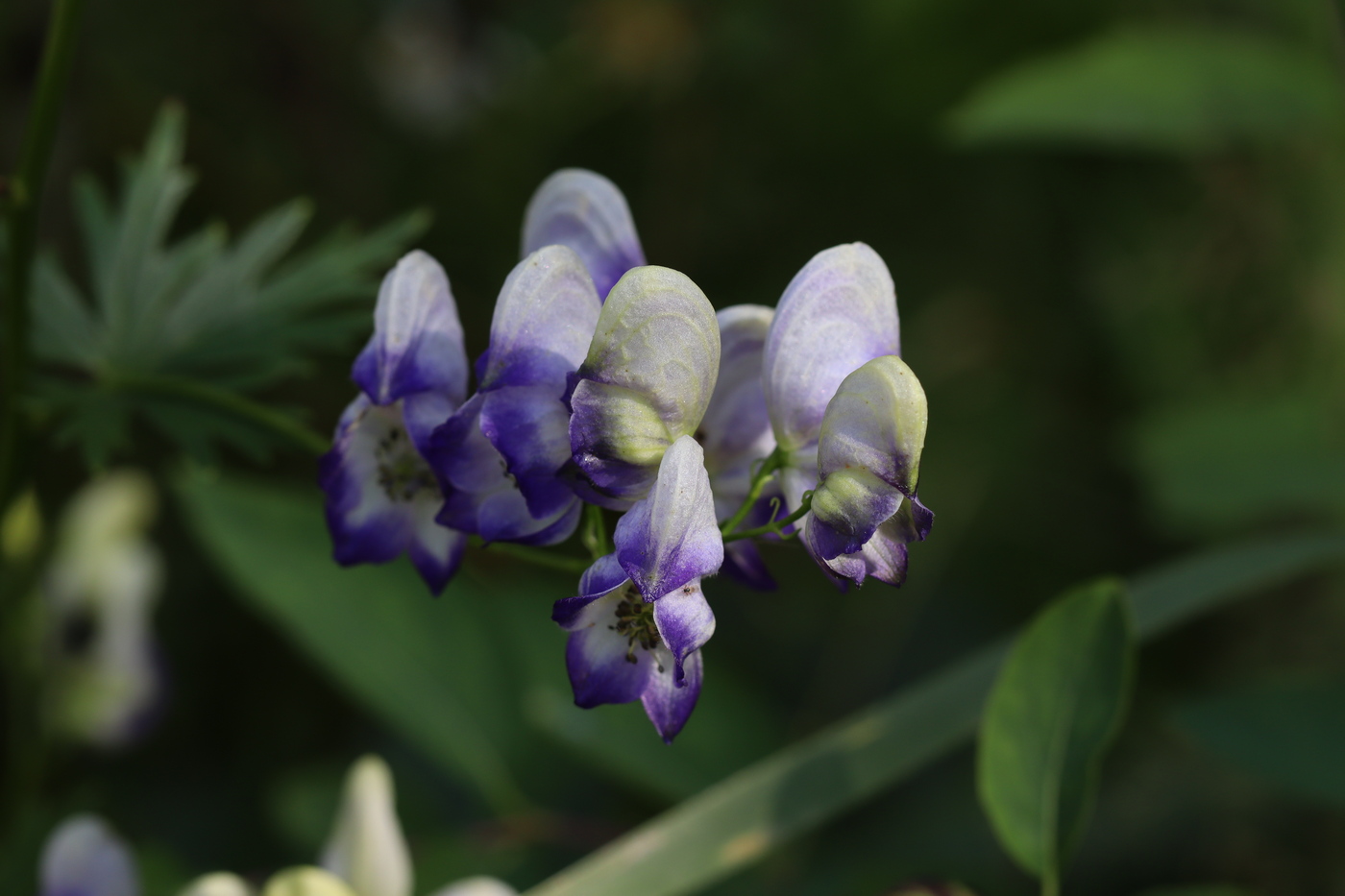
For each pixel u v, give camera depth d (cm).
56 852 48
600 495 39
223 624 90
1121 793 76
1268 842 72
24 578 64
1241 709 51
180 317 51
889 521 39
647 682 39
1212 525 81
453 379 41
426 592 64
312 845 64
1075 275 94
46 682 68
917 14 99
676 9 107
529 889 56
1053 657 44
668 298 39
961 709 47
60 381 50
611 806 65
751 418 41
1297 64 68
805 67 104
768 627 86
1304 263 86
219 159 101
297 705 89
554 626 67
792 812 46
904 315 97
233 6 100
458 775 62
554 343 40
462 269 105
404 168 108
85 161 96
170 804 83
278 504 63
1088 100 68
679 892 46
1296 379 86
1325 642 79
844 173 101
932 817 70
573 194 42
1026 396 93
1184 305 91
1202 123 69
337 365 96
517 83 114
